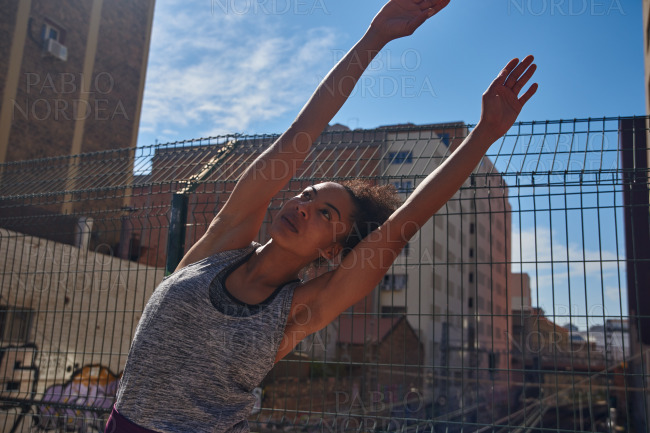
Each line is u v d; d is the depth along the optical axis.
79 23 18.19
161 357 1.15
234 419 1.17
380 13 1.38
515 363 20.67
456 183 1.34
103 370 9.41
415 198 1.34
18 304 8.04
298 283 1.37
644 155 3.35
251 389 1.23
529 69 1.34
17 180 5.09
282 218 1.33
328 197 1.37
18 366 7.82
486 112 1.35
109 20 19.44
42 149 16.38
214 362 1.16
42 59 16.70
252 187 1.39
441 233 32.09
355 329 18.58
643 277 8.97
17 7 16.06
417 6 1.37
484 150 1.36
